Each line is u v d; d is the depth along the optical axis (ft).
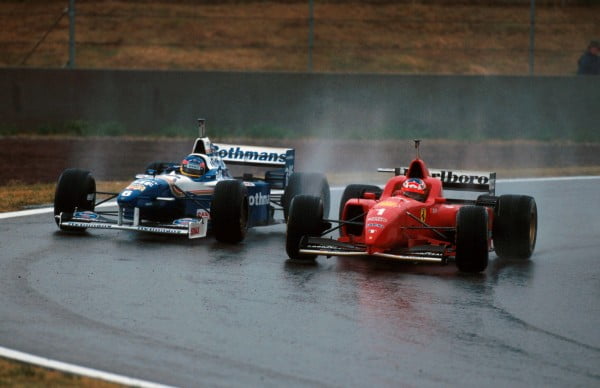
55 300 118.11
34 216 185.88
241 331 106.52
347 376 91.50
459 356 99.19
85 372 89.61
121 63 476.95
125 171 273.75
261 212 177.68
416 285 133.39
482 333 108.68
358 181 262.26
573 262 156.15
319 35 520.42
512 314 118.42
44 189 225.56
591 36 539.29
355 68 486.79
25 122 348.18
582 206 222.89
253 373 91.66
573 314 119.55
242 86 355.56
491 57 510.58
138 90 352.08
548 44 527.81
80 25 515.50
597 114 371.76
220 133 353.31
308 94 358.64
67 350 97.04
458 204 161.89
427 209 152.05
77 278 131.13
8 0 541.75
